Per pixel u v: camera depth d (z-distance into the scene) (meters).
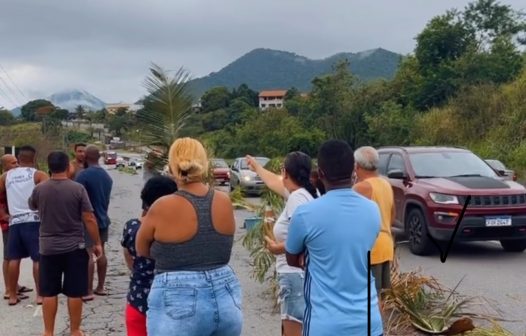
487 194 10.11
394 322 6.25
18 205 7.41
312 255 3.21
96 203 7.66
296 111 58.62
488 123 33.88
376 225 3.27
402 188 11.17
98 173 7.68
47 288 5.91
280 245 4.44
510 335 5.85
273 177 5.02
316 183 4.70
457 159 11.66
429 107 43.62
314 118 49.47
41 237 5.90
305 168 4.57
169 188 4.27
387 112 41.53
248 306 7.40
